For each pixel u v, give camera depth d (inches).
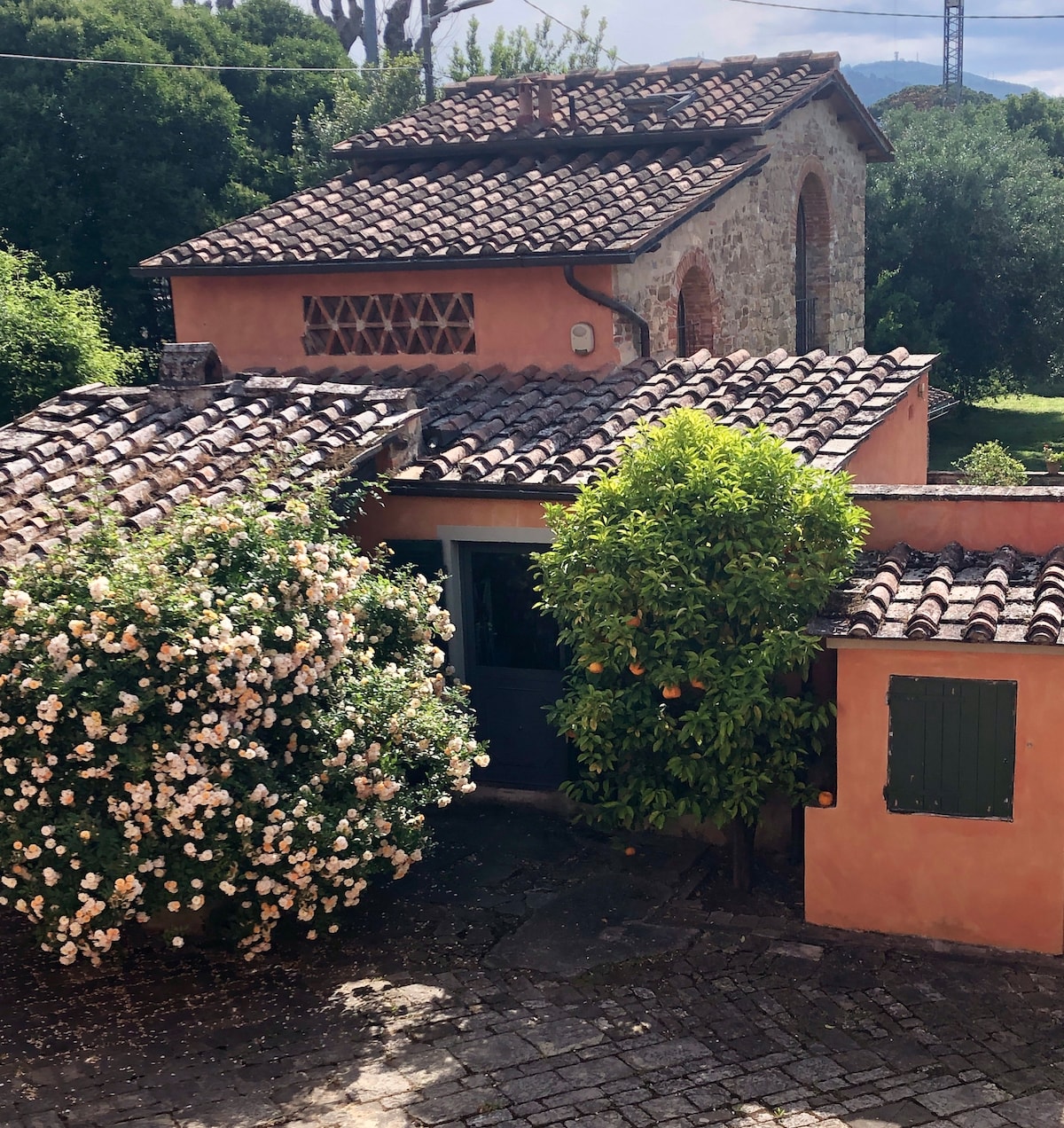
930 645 295.0
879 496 344.5
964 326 1249.4
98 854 281.3
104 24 1032.2
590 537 325.4
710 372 453.7
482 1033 278.1
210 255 538.0
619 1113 245.9
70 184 1007.0
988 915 311.3
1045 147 1407.5
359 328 533.3
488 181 563.8
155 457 392.5
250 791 290.7
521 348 504.1
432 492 398.0
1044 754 299.1
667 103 592.7
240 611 296.0
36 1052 273.6
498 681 416.2
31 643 289.1
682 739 315.6
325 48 1250.0
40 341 646.5
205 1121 244.2
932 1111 246.2
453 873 362.0
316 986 302.0
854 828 318.3
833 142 726.5
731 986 297.3
